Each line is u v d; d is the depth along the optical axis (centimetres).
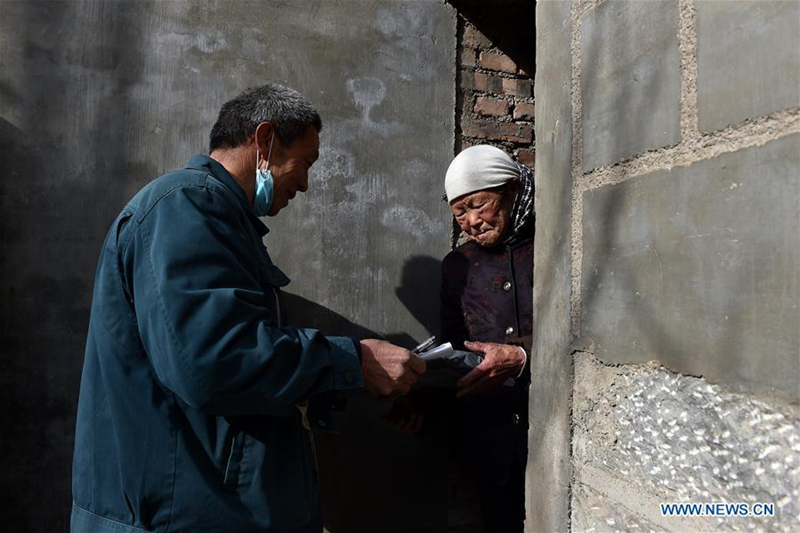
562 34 118
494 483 201
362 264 220
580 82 111
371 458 220
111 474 120
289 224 213
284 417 131
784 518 70
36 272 191
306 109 148
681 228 85
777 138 71
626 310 96
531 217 199
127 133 199
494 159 194
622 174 98
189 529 117
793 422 69
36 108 192
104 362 121
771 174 72
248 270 125
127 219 122
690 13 84
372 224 221
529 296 197
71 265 193
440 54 233
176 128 204
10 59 191
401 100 227
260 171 144
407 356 136
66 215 194
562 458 112
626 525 95
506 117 246
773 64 72
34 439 190
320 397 129
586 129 108
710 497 79
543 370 122
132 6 201
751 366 74
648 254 91
